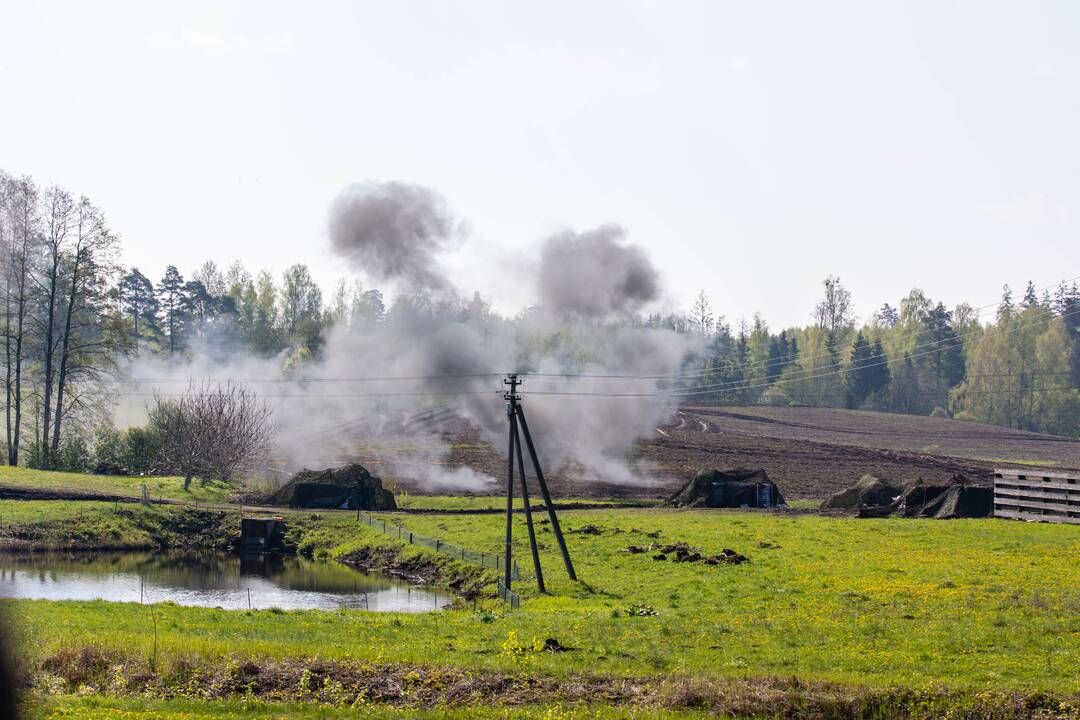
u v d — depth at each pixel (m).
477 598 55.81
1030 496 69.38
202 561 72.12
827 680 29.20
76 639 32.84
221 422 99.75
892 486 86.94
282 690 29.41
